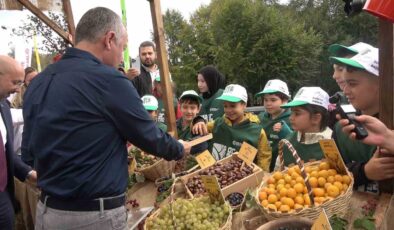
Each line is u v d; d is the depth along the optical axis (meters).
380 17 1.51
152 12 2.96
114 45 2.03
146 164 3.15
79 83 1.84
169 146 2.08
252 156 2.67
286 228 1.72
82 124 1.83
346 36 30.66
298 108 2.91
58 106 1.84
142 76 5.38
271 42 28.56
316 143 2.83
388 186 1.91
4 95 3.10
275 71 28.86
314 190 1.90
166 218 2.14
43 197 2.00
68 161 1.84
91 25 1.97
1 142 2.90
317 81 30.69
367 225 1.68
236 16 30.30
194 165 3.07
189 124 3.87
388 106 1.71
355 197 1.96
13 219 3.04
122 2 3.21
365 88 1.85
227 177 2.55
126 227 2.04
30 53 5.39
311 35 29.25
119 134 1.92
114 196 1.93
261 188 2.10
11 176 3.07
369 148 1.99
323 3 33.41
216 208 2.15
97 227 1.91
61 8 3.98
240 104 3.43
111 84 1.84
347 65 1.85
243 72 29.70
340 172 1.99
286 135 3.76
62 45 5.30
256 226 1.97
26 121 2.00
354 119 1.62
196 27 34.84
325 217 1.46
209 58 34.09
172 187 2.41
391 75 1.68
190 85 34.50
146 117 1.92
